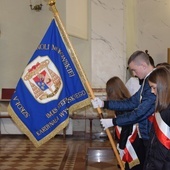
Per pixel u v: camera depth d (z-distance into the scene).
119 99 3.97
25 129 3.57
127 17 8.69
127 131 3.85
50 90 3.57
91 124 8.09
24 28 8.66
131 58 3.39
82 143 7.75
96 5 8.44
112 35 8.44
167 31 9.55
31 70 3.59
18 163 6.03
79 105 3.63
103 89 8.45
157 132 2.62
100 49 8.48
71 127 8.51
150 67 3.35
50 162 6.10
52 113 3.56
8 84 8.77
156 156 2.63
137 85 5.25
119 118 3.38
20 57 8.72
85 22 8.34
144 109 3.23
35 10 8.58
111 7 8.41
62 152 6.86
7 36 8.71
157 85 2.60
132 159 3.78
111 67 8.48
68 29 7.46
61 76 3.58
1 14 8.69
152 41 9.60
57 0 7.93
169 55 9.05
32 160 6.24
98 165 6.28
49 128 3.56
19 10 8.65
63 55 3.62
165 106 2.59
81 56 8.53
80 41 8.52
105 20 8.44
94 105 3.62
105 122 3.44
